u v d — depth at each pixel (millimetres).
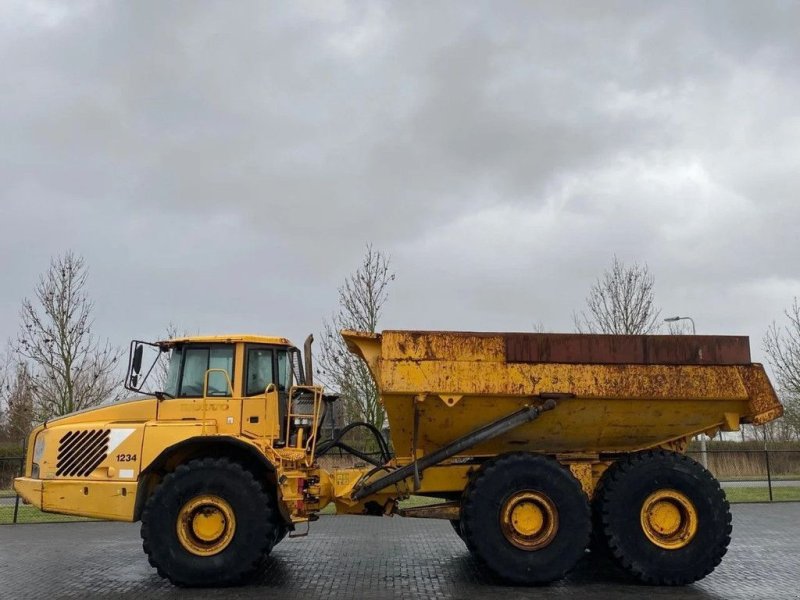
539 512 7121
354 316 19156
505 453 7695
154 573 7707
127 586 7023
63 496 7188
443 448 7449
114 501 7145
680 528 7207
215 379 7719
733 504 15023
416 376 7184
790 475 23297
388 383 7141
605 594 6625
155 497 6996
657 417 7578
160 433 7305
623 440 7828
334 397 8617
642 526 7145
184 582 6855
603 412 7488
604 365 7367
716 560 7078
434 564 8117
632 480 7234
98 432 7336
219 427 7516
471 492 7113
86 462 7273
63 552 9219
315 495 7555
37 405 20922
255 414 7625
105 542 10164
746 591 6750
